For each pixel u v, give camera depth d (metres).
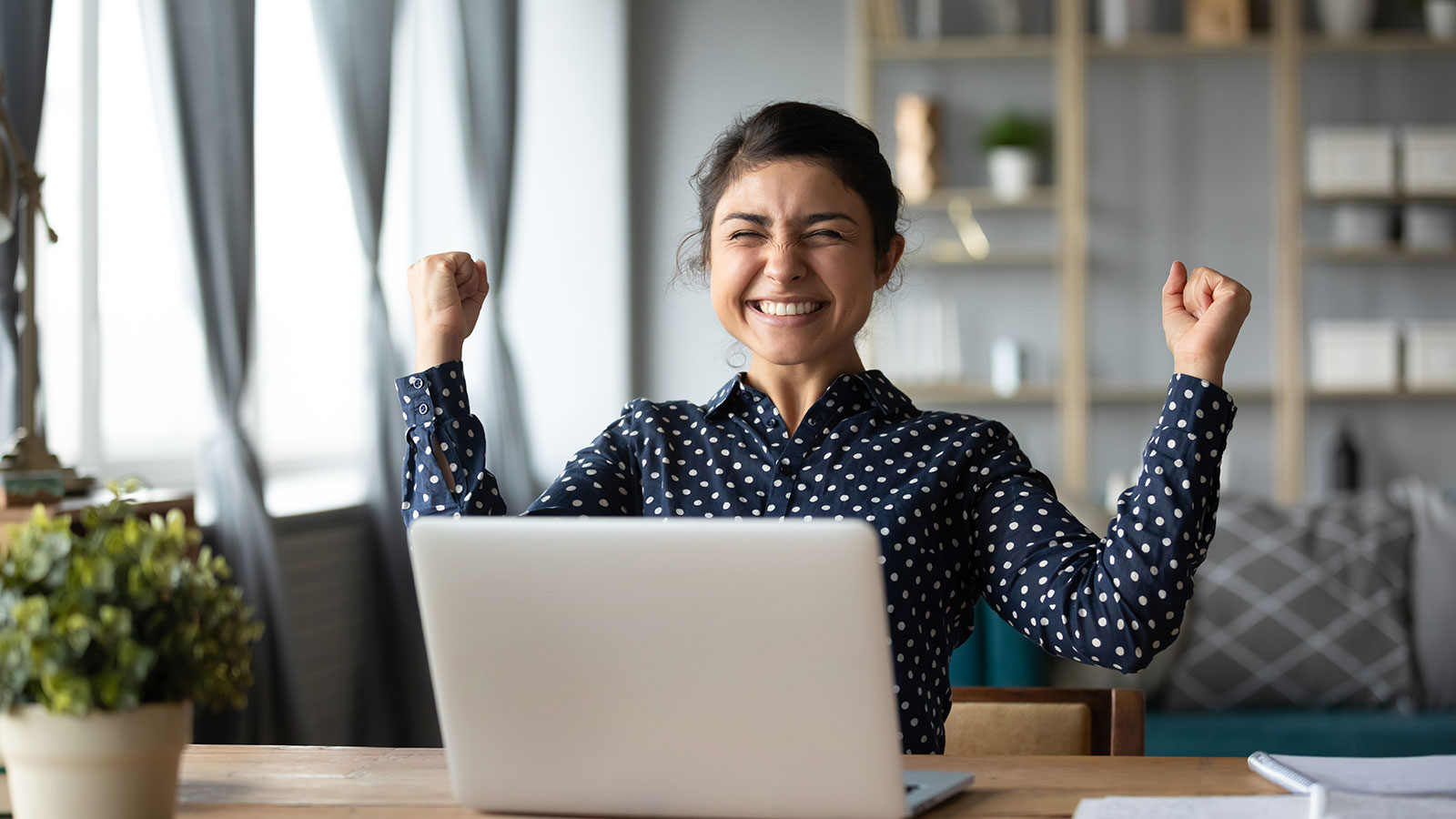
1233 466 4.98
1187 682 2.81
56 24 2.73
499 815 0.93
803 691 0.84
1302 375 5.00
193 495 2.18
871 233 1.40
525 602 0.87
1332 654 2.80
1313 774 0.98
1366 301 4.99
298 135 3.67
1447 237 4.70
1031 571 1.20
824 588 0.82
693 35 5.04
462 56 4.01
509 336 4.43
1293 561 2.87
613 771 0.89
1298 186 4.70
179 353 3.13
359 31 3.26
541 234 4.84
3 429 2.14
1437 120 4.92
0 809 0.92
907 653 1.28
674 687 0.86
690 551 0.83
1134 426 5.02
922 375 4.82
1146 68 5.01
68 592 0.80
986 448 1.34
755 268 1.37
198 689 0.83
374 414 3.27
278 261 3.61
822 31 5.02
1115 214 5.04
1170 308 1.16
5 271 2.12
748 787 0.87
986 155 5.02
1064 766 1.05
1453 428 4.95
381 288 3.28
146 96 3.00
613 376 4.82
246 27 2.69
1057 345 5.03
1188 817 0.89
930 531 1.30
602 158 4.84
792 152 1.36
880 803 0.85
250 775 1.04
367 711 3.28
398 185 3.97
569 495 1.36
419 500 1.24
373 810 0.94
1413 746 2.66
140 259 3.03
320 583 3.15
